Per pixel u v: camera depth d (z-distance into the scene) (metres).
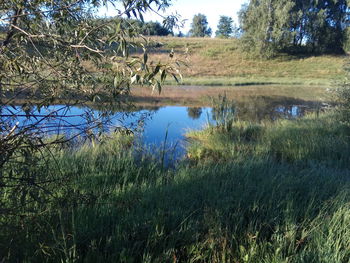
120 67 2.05
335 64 38.31
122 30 1.98
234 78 30.97
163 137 9.13
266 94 21.47
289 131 8.87
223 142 8.05
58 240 2.92
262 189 4.29
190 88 23.17
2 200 2.90
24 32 2.30
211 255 3.17
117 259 2.93
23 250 2.81
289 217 3.64
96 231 3.23
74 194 3.27
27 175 2.54
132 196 4.12
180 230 3.33
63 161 5.10
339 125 9.12
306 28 43.59
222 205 3.87
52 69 2.58
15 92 2.72
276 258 2.96
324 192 4.35
